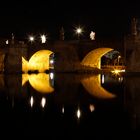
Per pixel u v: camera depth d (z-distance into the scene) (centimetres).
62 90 4316
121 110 2600
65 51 8425
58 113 2475
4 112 2525
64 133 1866
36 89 4453
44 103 3041
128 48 7119
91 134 1839
